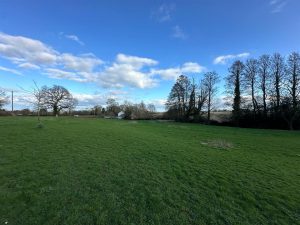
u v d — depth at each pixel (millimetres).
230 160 14805
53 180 9547
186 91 77438
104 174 10664
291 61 51750
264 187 10000
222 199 8594
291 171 12859
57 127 28812
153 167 12227
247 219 7277
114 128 32500
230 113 64750
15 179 9516
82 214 7016
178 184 9898
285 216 7582
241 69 60250
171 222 6895
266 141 25281
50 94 94188
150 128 37156
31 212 6992
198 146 19688
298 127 51219
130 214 7195
